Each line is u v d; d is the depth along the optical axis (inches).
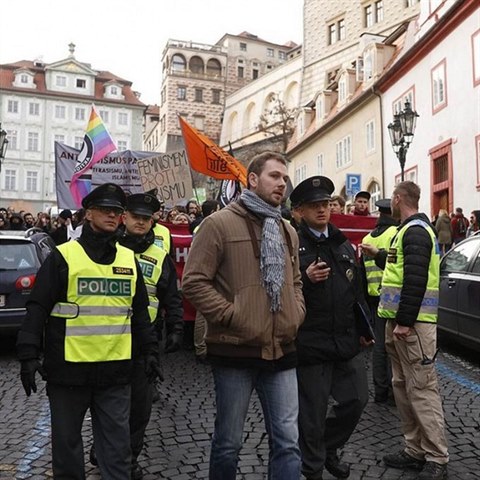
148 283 172.4
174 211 402.3
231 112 2477.9
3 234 343.6
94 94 2583.7
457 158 796.6
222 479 125.3
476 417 210.1
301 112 1561.3
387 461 167.6
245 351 123.0
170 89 2790.4
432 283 162.4
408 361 160.2
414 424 165.8
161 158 401.1
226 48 2920.8
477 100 745.0
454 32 801.6
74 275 125.2
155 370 136.8
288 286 128.3
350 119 1191.6
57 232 528.7
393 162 1010.1
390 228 232.8
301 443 146.6
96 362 124.2
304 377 146.6
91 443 189.3
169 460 172.6
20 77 2490.2
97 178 406.3
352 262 155.6
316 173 1387.8
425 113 893.2
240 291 123.6
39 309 122.6
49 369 123.5
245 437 189.8
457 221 684.1
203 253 125.6
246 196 129.8
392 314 165.9
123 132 2596.0
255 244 126.3
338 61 1681.8
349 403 152.3
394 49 1176.8
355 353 150.9
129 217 174.9
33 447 184.1
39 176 2477.9
